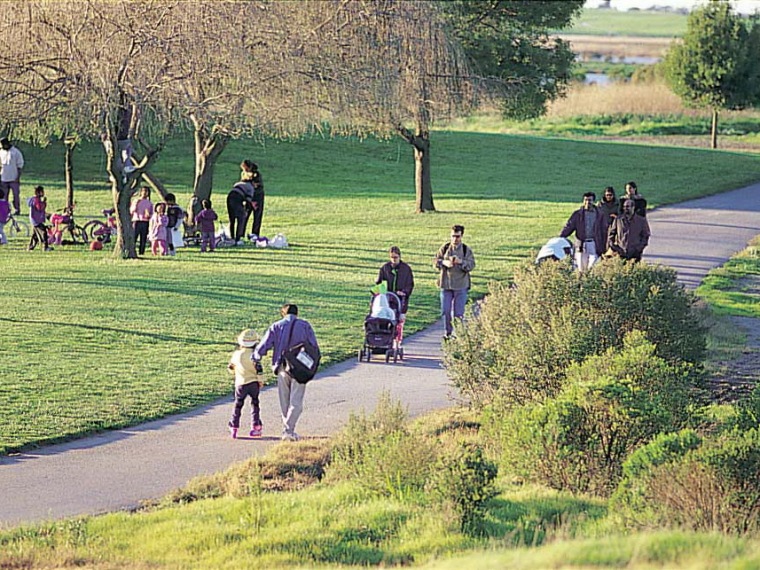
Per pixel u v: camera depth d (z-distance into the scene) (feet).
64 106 331.57
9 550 108.58
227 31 348.38
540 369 175.32
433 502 120.06
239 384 165.07
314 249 372.79
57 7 334.44
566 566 85.87
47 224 425.28
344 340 233.76
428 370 213.87
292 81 375.86
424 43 428.56
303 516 120.06
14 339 223.71
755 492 113.09
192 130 417.49
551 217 464.24
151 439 163.63
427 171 485.56
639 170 652.89
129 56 332.60
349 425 153.69
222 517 121.08
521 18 488.02
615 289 185.16
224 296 278.05
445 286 235.20
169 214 365.81
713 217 465.88
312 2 405.59
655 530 105.29
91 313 252.83
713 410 173.06
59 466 149.18
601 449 139.23
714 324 242.99
